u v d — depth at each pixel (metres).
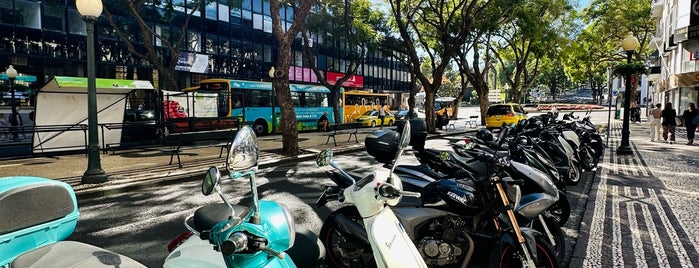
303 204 6.80
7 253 2.33
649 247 4.55
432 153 5.28
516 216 3.99
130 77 26.02
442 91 92.12
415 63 21.25
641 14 32.34
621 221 5.51
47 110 12.63
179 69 28.03
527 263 3.31
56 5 20.34
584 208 6.44
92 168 8.35
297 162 12.03
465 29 20.41
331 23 28.28
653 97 47.09
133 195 7.77
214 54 30.44
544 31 25.77
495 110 25.64
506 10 20.61
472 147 4.86
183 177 9.12
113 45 24.92
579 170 8.52
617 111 36.47
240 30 32.16
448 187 3.67
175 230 5.55
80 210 6.65
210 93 18.00
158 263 4.45
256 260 2.01
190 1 28.47
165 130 15.08
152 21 26.44
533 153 6.40
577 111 51.75
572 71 40.41
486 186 3.63
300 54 37.22
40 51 22.78
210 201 7.21
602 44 35.84
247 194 7.67
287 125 12.80
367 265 3.87
